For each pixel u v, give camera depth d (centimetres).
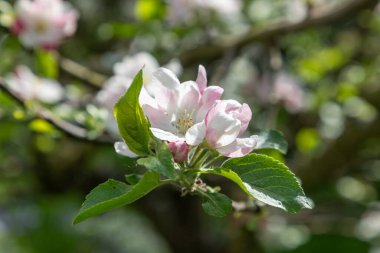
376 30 524
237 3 408
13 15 351
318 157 446
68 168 515
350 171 506
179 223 543
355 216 489
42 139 448
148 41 415
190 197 526
